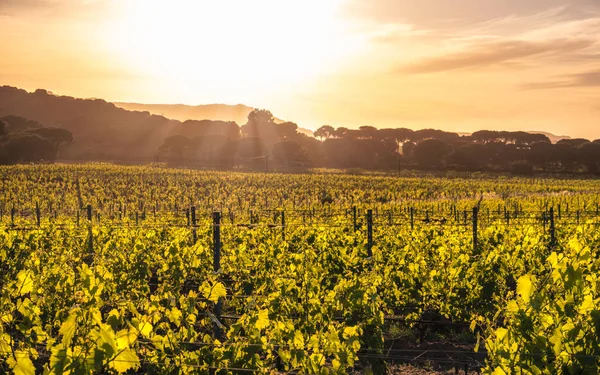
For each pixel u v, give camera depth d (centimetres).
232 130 18075
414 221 1808
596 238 1268
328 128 18350
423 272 1060
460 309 997
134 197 4500
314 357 582
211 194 4834
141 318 577
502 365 477
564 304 491
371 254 1089
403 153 13575
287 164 11025
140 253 1165
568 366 462
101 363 440
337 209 3102
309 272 866
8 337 561
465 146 12012
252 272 1152
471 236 1355
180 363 605
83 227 1568
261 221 1972
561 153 11094
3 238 1317
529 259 1110
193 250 1079
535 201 3941
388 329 1037
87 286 554
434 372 827
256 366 605
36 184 5031
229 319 1005
